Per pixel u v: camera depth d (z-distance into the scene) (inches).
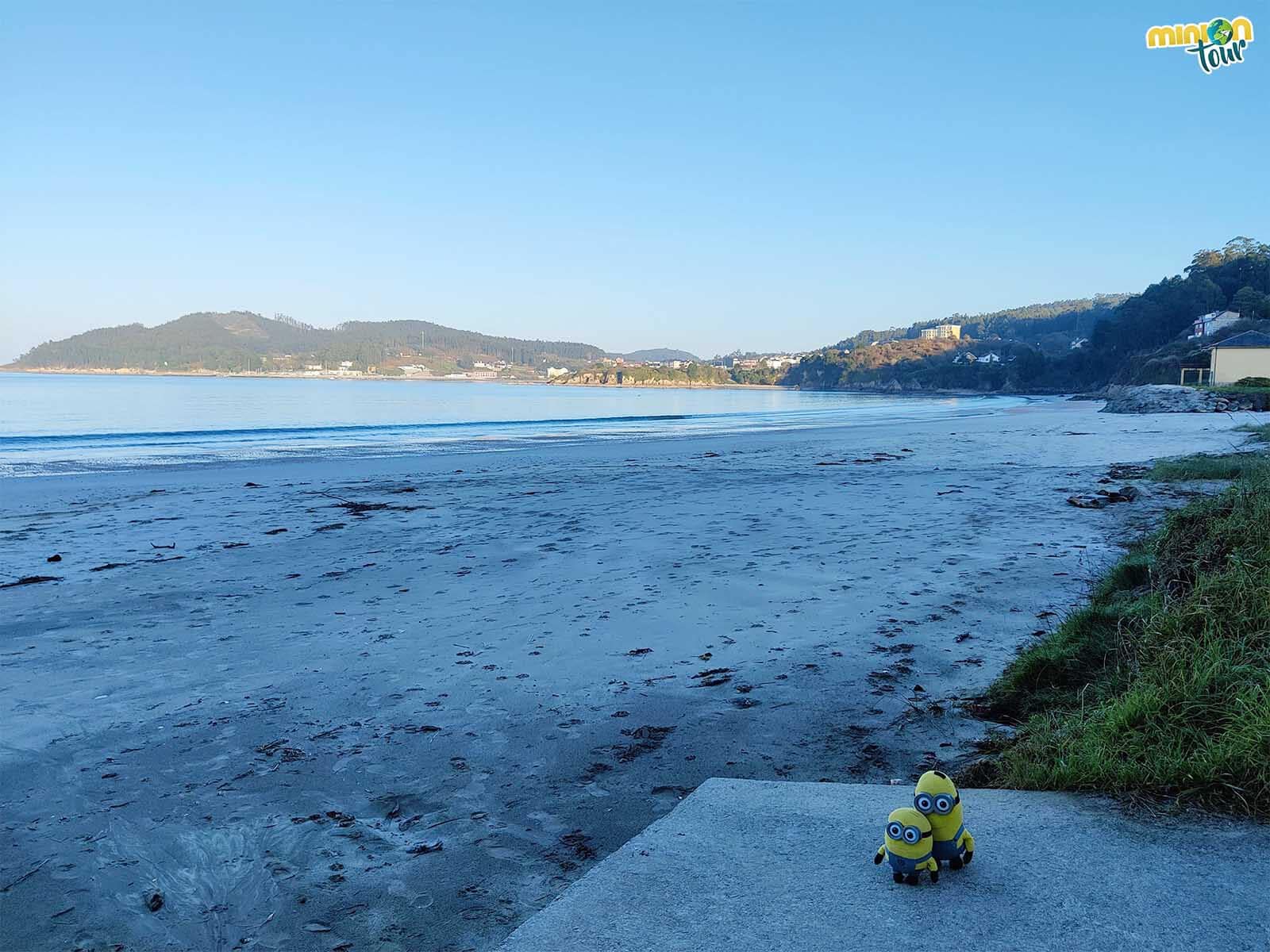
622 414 2534.5
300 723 199.6
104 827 151.3
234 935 119.3
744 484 664.4
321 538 454.3
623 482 695.1
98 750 184.9
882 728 189.0
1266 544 212.2
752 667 231.1
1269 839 111.4
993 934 92.8
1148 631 182.2
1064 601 288.7
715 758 176.1
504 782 167.2
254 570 375.6
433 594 326.0
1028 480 642.2
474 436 1448.1
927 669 226.8
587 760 176.6
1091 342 6702.8
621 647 252.8
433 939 116.6
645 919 99.5
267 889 130.6
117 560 399.9
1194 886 101.1
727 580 332.5
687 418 2272.4
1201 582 191.9
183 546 434.6
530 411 2652.6
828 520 470.0
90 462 930.1
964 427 1542.8
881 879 107.0
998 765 156.3
